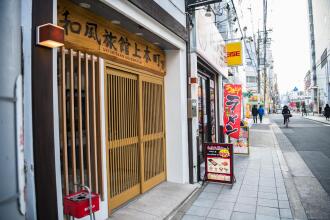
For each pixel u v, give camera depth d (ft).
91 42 13.82
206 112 32.24
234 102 30.89
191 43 22.33
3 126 6.10
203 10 24.86
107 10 13.41
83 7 13.07
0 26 6.17
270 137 53.62
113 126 15.99
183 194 18.72
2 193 6.01
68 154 12.84
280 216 15.51
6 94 6.22
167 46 20.51
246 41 86.94
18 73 6.67
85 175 13.61
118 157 16.40
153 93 20.38
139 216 15.10
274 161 30.66
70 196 10.14
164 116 21.77
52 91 9.43
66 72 12.76
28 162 8.47
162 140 21.48
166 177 21.88
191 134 21.79
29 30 8.65
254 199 18.25
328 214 15.90
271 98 242.37
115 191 16.07
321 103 170.60
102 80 14.51
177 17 20.20
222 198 18.44
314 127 75.46
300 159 32.09
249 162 30.25
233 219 15.12
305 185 21.77
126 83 17.37
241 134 34.76
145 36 17.81
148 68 19.19
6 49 6.29
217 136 36.83
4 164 6.08
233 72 54.19
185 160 21.63
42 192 8.87
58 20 11.92
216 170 21.77
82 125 13.62
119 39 15.97
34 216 8.53
